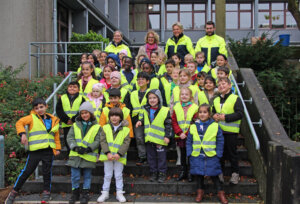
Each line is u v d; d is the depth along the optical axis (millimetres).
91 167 4105
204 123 4180
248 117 4418
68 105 4816
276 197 3670
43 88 7180
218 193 4078
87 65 5383
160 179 4438
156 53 6188
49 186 4199
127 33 22766
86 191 4086
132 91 5320
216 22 7730
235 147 4348
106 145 4148
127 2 22828
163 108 4523
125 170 4797
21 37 9008
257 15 22000
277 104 6309
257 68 7766
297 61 7887
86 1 12539
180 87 4988
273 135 4062
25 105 6496
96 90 4977
